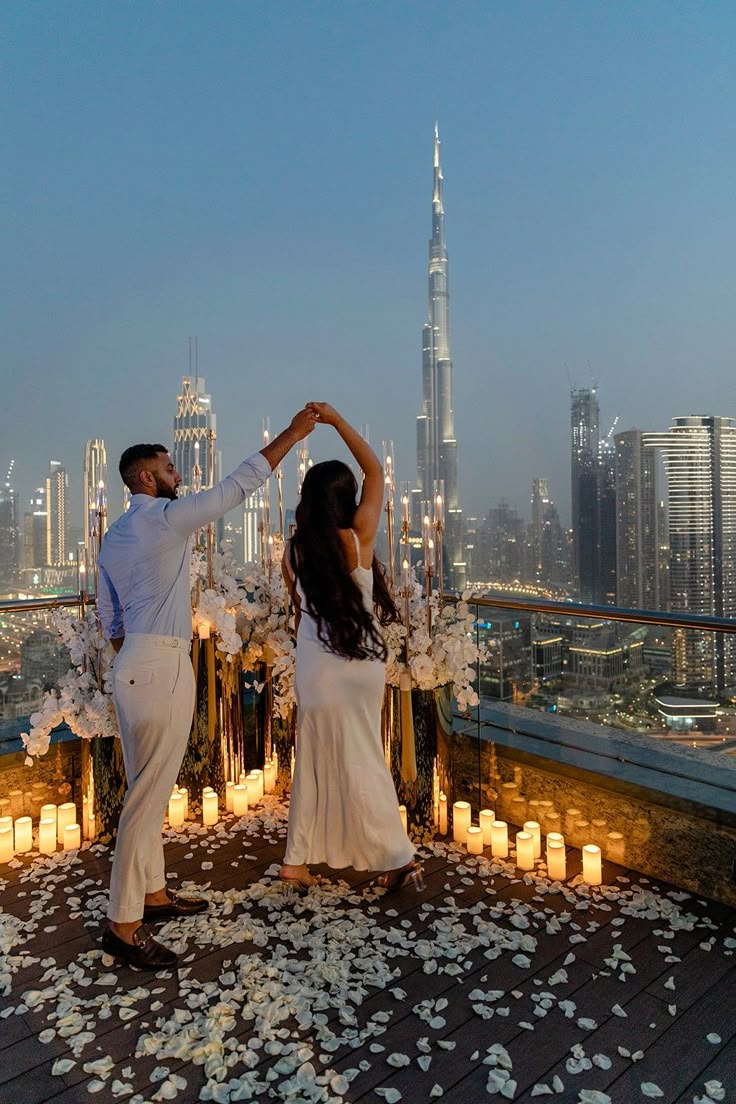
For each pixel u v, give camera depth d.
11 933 2.63
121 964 2.45
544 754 3.50
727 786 2.86
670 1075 1.92
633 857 3.14
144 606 2.46
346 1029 2.08
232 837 3.50
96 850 3.38
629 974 2.37
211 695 3.74
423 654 3.38
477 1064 1.96
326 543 2.75
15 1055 2.01
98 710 3.31
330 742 2.82
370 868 2.88
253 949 2.53
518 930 2.64
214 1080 1.89
